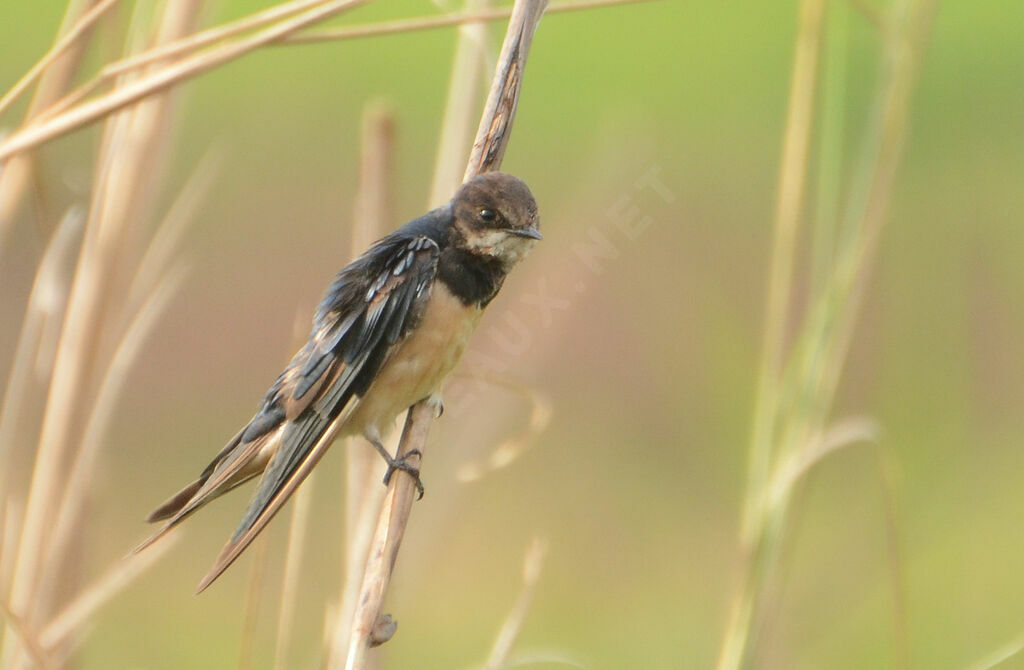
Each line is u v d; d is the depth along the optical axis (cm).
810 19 980
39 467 913
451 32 2539
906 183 2102
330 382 866
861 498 1480
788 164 987
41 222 935
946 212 1959
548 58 2539
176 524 816
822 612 1252
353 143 2264
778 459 945
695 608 1555
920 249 1767
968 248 1784
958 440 1351
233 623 1453
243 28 802
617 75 2453
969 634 1265
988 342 1691
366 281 882
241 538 798
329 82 2428
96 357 920
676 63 2495
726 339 1499
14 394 938
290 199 2167
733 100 2362
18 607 898
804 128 984
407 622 1532
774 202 2070
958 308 1477
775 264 981
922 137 2292
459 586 1598
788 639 1071
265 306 2041
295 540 906
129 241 929
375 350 868
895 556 948
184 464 1852
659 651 1501
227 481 866
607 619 1545
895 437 1317
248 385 1964
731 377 1503
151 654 1387
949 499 1330
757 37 2578
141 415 1917
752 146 2227
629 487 1744
